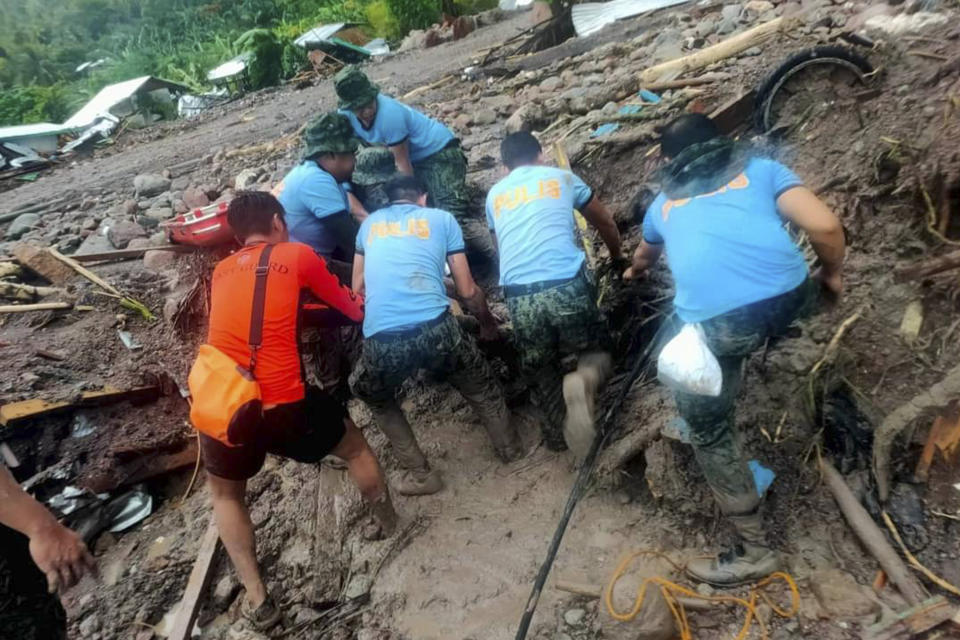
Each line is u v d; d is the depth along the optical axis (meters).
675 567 2.88
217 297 2.96
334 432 3.01
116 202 7.83
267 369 2.83
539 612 2.88
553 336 3.23
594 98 5.55
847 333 3.24
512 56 9.86
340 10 23.91
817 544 2.78
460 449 3.82
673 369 2.46
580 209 3.50
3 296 5.09
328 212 3.91
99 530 3.84
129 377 4.35
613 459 3.25
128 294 5.11
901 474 2.89
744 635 2.59
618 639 2.65
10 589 2.18
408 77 10.72
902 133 3.52
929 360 3.04
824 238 2.43
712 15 7.06
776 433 3.08
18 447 3.90
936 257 3.21
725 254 2.46
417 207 3.46
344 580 3.30
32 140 13.86
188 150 9.88
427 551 3.29
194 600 3.26
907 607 2.51
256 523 3.67
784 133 4.12
